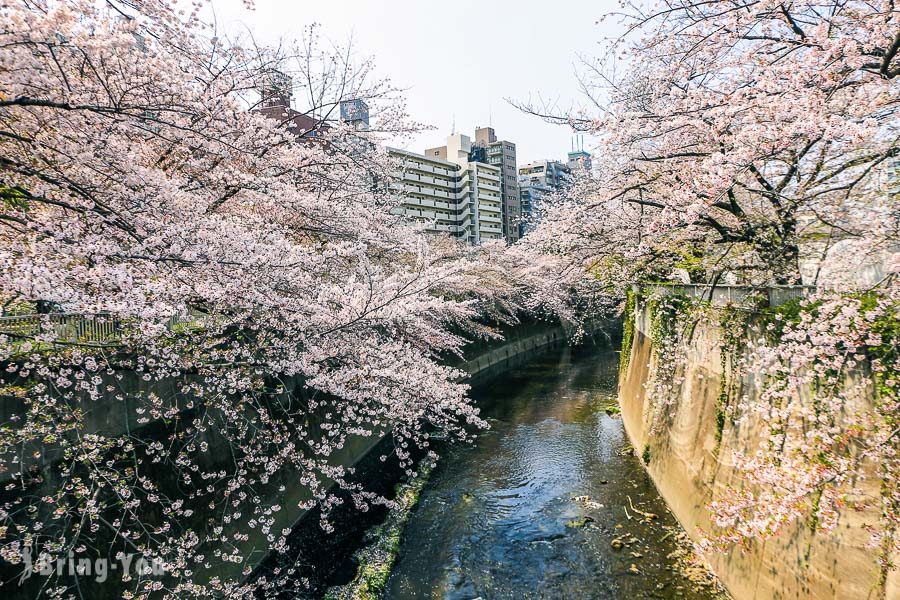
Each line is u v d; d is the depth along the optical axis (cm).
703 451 866
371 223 1119
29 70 415
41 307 514
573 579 805
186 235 504
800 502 469
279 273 577
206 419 753
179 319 653
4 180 455
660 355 1202
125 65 512
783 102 502
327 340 743
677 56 704
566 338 3631
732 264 888
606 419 1652
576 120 790
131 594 527
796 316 592
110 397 604
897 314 443
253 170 747
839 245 580
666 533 903
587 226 1263
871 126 468
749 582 657
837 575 508
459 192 5606
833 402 495
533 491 1134
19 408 505
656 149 898
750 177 647
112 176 496
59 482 532
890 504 449
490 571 844
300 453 775
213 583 613
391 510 1061
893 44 453
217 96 606
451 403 853
